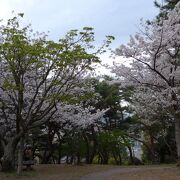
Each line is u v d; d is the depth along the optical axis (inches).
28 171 818.8
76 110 1037.2
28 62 686.5
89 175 717.3
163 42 752.3
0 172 765.3
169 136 1342.3
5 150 788.0
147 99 855.7
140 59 786.8
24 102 860.0
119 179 623.8
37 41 770.2
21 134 746.8
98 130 1496.1
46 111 774.5
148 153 1701.5
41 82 735.1
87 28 723.4
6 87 693.9
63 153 1558.8
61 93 762.2
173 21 755.4
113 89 1450.5
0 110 872.9
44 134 1309.1
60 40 987.3
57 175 716.7
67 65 724.7
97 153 1653.5
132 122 1555.1
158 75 805.2
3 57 729.0
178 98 810.8
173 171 714.8
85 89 831.1
